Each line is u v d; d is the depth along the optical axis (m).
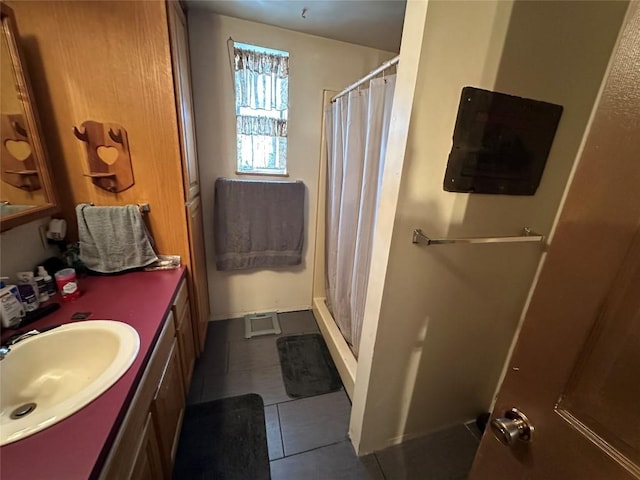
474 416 1.56
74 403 0.67
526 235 1.16
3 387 0.78
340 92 1.92
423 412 1.41
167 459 1.06
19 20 1.11
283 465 1.29
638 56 0.33
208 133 1.91
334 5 1.51
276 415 1.53
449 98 0.86
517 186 1.06
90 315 1.05
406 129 0.86
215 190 2.00
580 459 0.41
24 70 1.09
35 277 1.11
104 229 1.34
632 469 0.36
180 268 1.51
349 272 1.84
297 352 2.03
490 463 0.57
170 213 1.49
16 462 0.55
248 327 2.28
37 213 1.12
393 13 1.56
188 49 1.67
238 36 1.76
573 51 0.92
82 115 1.27
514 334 1.39
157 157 1.39
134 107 1.31
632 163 0.34
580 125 1.05
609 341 0.38
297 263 2.32
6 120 1.02
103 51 1.21
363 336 1.22
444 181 0.96
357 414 1.32
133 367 0.81
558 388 0.44
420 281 1.09
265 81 1.90
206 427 1.44
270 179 2.12
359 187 1.64
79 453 0.57
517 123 0.95
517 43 0.86
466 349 1.33
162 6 1.21
